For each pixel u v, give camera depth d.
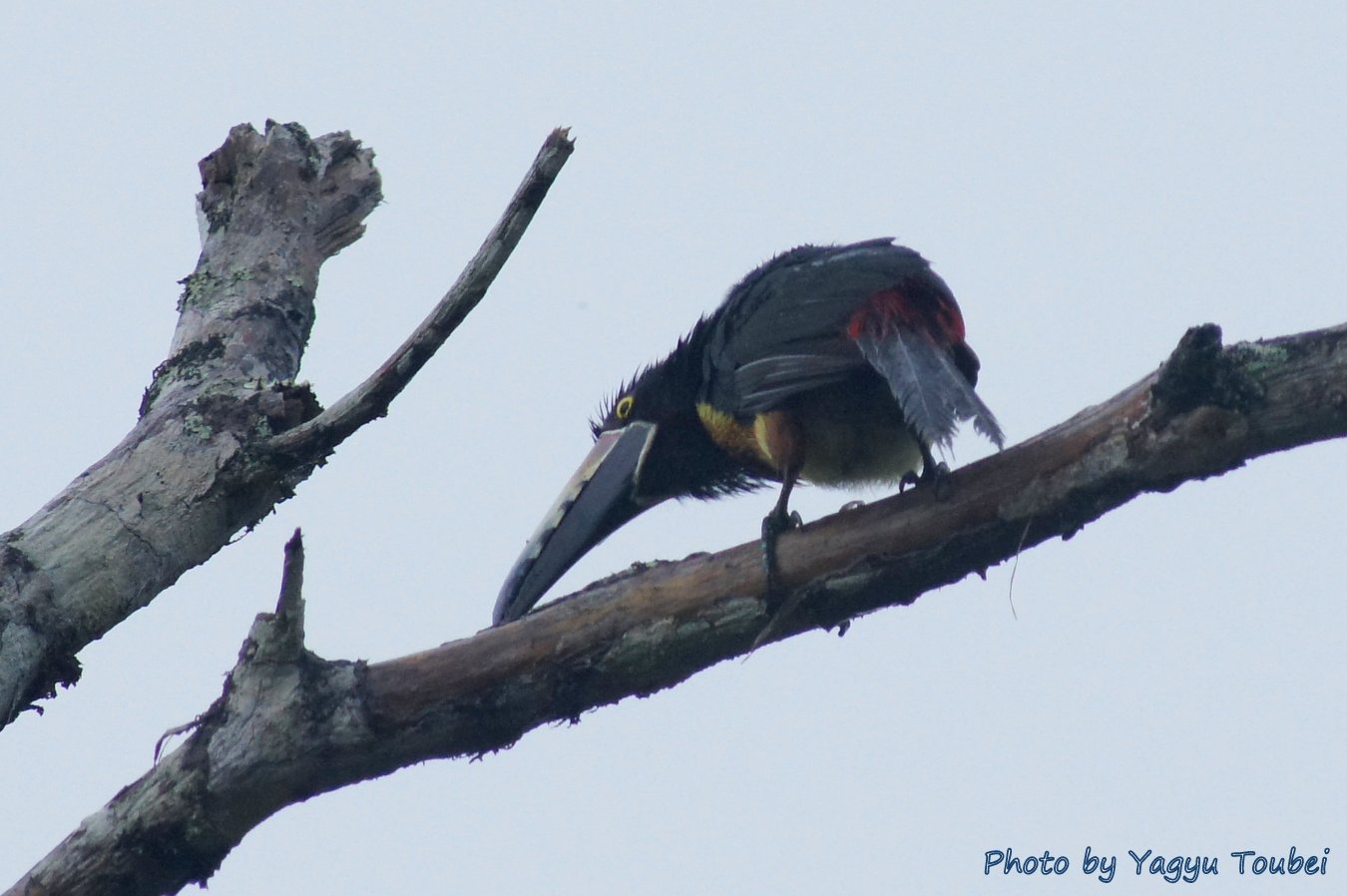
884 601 10.12
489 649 9.98
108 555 10.25
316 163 14.28
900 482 13.00
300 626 9.73
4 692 9.55
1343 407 9.16
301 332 13.26
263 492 10.86
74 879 9.73
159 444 10.89
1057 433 9.83
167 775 9.80
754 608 10.01
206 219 14.05
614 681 10.06
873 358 11.27
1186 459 9.46
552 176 9.73
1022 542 9.89
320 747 9.80
